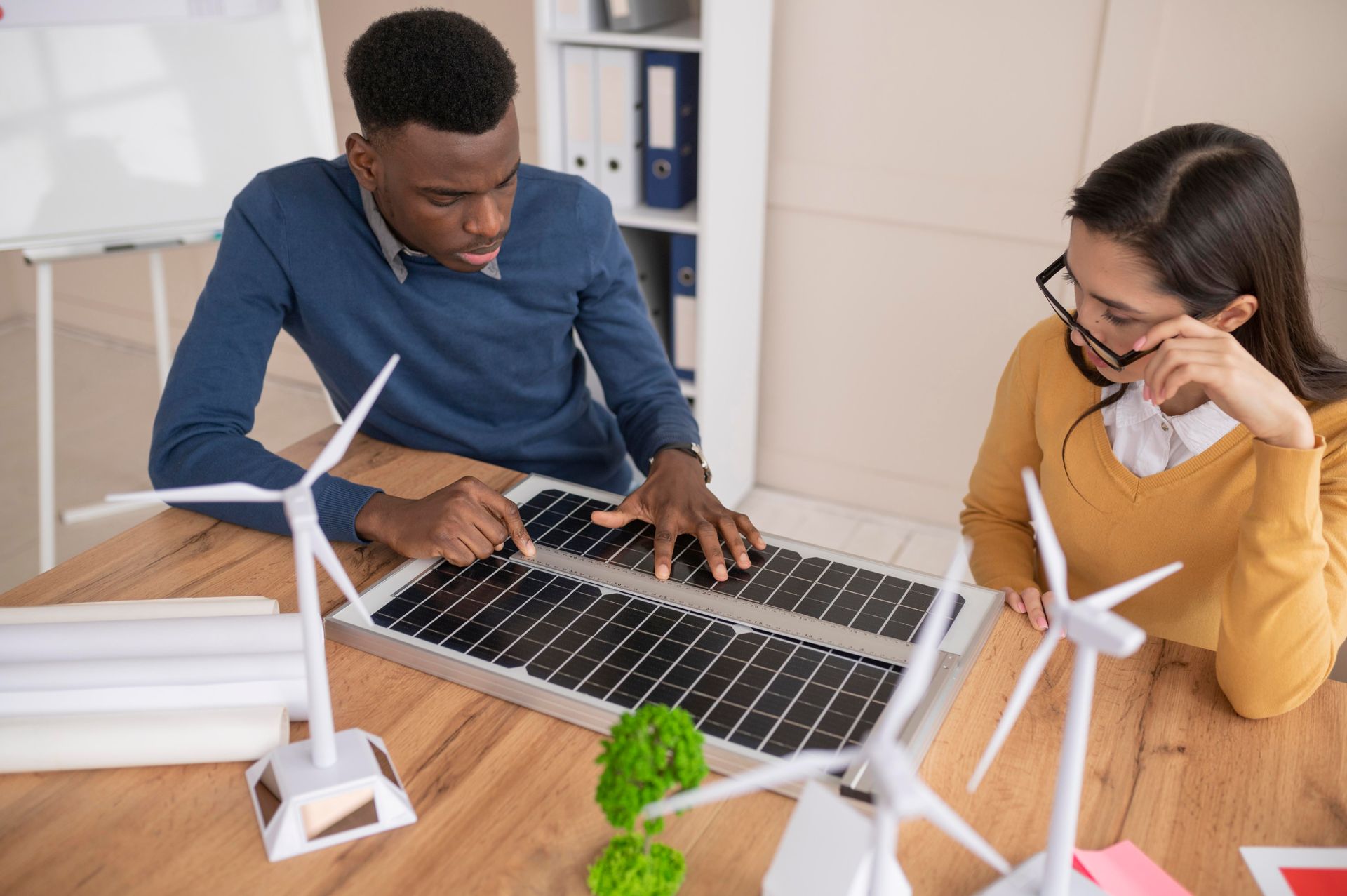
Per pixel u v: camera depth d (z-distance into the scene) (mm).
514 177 1237
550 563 1096
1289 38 1940
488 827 777
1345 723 887
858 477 2771
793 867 658
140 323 3633
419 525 1100
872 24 2301
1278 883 729
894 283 2516
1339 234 2025
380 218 1333
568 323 1522
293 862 748
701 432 2518
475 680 917
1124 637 560
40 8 1975
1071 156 2219
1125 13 2045
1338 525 1032
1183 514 1143
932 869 738
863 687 895
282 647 889
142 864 747
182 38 2117
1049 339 1242
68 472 2932
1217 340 952
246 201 1339
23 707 822
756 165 2445
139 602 954
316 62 2287
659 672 917
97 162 2094
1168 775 824
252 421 1338
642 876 681
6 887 727
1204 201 951
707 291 2369
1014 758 840
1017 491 1335
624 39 2203
